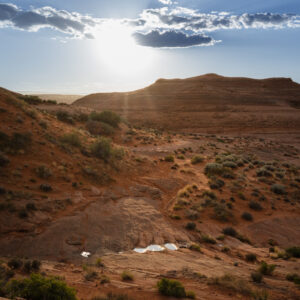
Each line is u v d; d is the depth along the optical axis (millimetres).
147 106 126062
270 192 27484
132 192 22266
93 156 26219
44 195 16047
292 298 8398
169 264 11586
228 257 14172
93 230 14477
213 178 30078
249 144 63031
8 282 6820
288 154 55688
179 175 30484
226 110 112250
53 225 13680
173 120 104500
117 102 138000
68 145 25688
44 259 11141
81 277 9180
